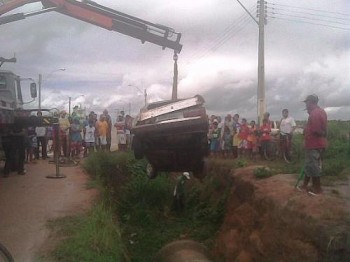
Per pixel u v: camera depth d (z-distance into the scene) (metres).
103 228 9.47
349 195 10.38
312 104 10.39
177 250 12.66
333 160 14.89
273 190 12.05
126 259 9.72
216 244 13.76
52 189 13.09
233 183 15.73
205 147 12.27
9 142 14.75
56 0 14.09
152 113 12.40
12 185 13.58
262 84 24.06
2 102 13.49
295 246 9.34
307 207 9.72
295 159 17.20
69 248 8.36
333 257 8.20
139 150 12.53
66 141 19.16
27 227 9.61
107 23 14.61
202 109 12.09
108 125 20.00
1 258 6.54
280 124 17.58
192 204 17.58
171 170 13.02
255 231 11.87
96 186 13.58
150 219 15.84
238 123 19.83
